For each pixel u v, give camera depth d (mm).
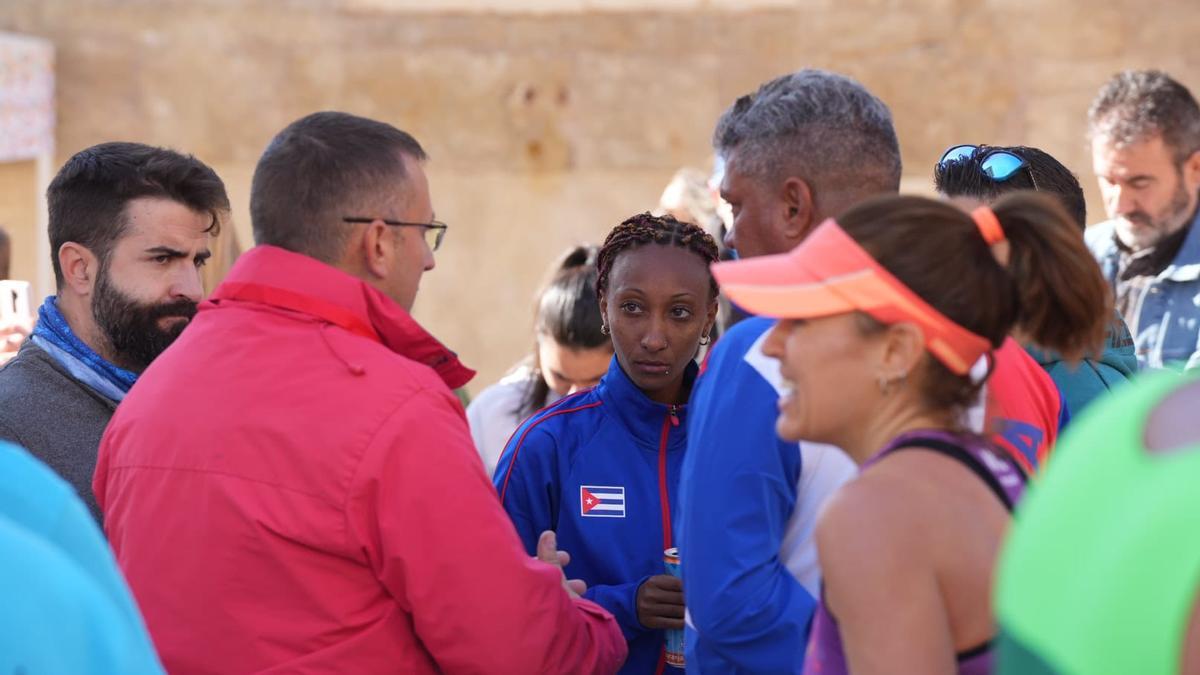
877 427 2043
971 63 7137
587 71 7289
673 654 3090
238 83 7258
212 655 2479
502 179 7348
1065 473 1355
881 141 2727
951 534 1875
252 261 2662
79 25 7207
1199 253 4762
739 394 2461
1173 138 4695
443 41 7277
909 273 1970
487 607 2467
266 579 2469
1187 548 1244
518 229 7371
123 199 3170
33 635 1388
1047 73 7105
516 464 3320
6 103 6598
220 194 3330
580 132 7320
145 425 2578
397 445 2453
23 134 6789
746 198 2760
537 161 7332
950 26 7129
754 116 2750
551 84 7289
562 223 7348
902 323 1977
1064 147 7109
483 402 4832
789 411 2092
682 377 3361
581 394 3445
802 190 2689
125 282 3172
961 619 1871
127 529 2572
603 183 7340
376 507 2445
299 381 2510
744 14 7219
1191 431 1299
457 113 7312
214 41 7238
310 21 7238
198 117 7262
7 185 7012
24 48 6789
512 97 7289
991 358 2086
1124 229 4879
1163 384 1360
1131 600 1262
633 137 7312
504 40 7277
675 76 7270
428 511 2445
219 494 2467
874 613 1849
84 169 3191
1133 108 4734
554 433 3326
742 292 2082
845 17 7180
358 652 2480
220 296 2680
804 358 2047
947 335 1977
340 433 2451
